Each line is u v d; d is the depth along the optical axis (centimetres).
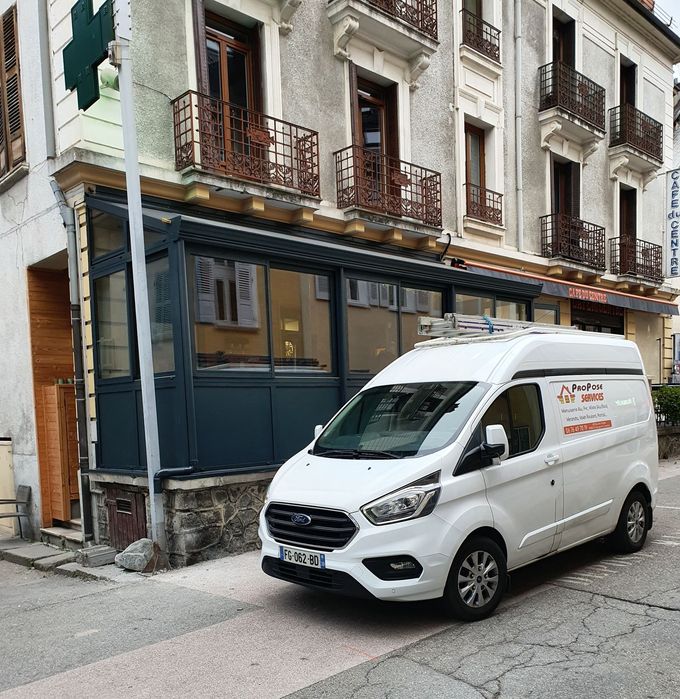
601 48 1756
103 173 800
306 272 823
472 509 462
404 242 1186
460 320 697
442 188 1281
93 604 559
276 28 995
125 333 755
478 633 442
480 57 1360
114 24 664
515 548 496
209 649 439
